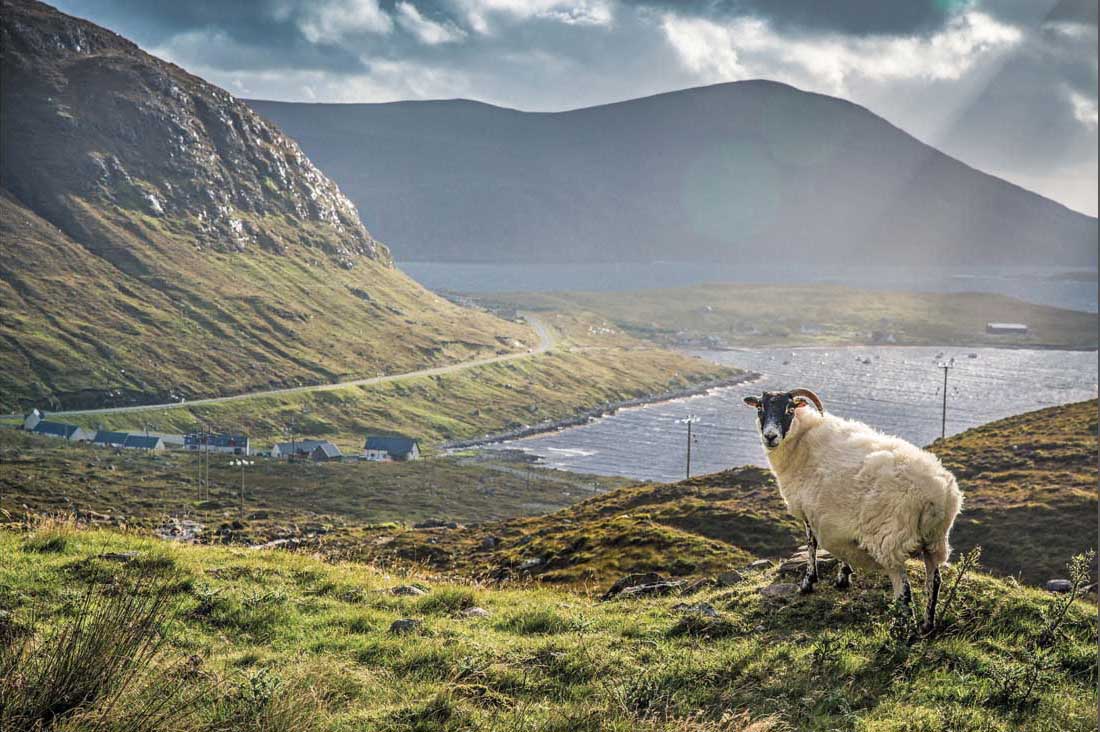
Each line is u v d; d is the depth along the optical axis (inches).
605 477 6732.3
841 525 482.0
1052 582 643.5
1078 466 1905.8
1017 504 1572.3
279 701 350.3
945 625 466.9
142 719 312.5
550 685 423.8
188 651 457.4
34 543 660.1
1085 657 422.9
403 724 365.4
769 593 538.9
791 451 514.6
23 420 7810.0
